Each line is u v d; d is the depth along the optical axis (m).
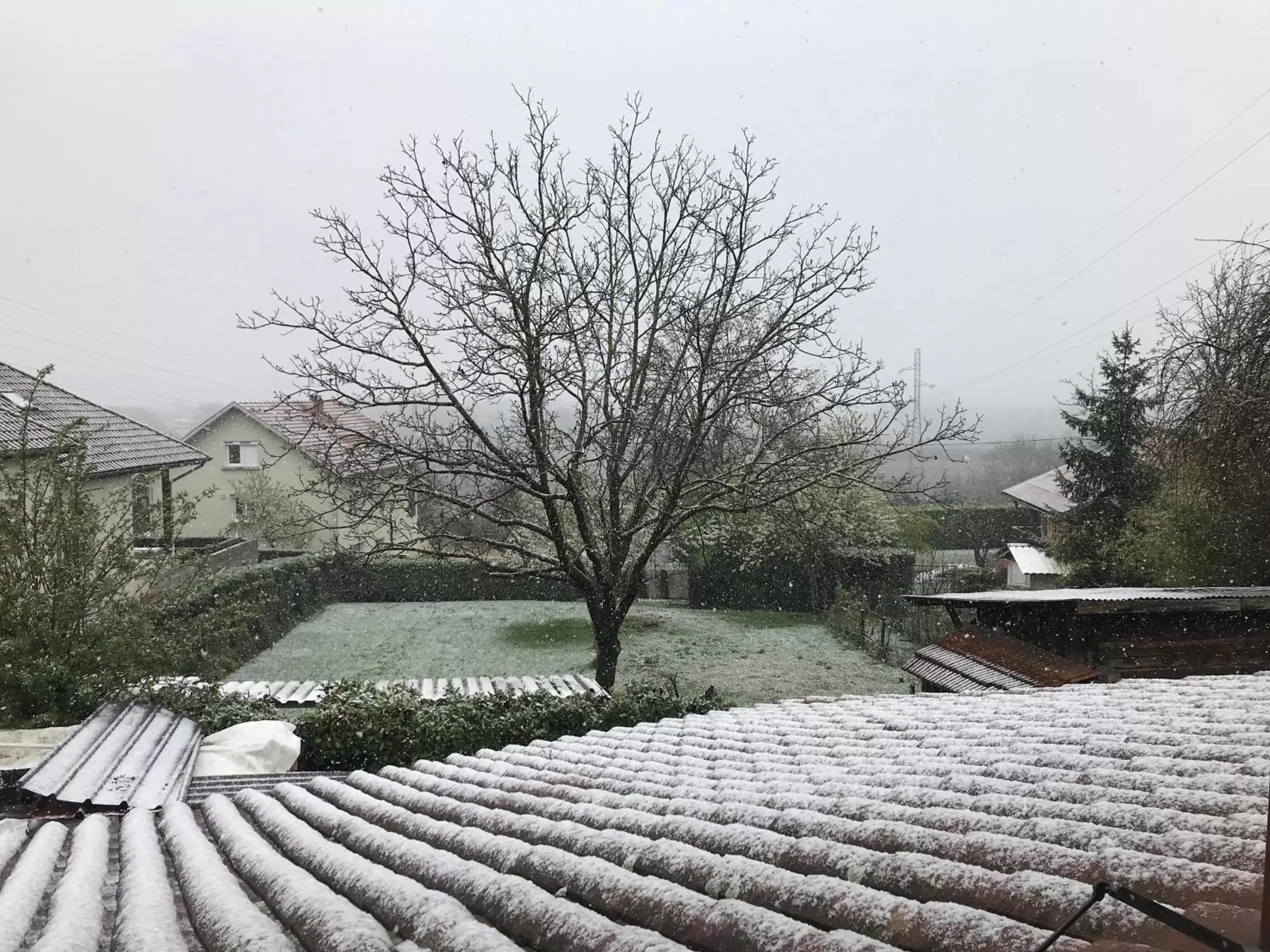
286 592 26.03
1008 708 6.30
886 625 23.86
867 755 5.15
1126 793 3.45
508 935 2.77
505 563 24.70
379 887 3.20
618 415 16.83
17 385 20.97
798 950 2.26
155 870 3.78
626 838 3.47
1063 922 2.25
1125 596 11.62
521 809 4.62
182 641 11.38
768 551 29.28
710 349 15.87
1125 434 25.44
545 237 15.38
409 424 15.62
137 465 20.64
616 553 16.53
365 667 21.94
